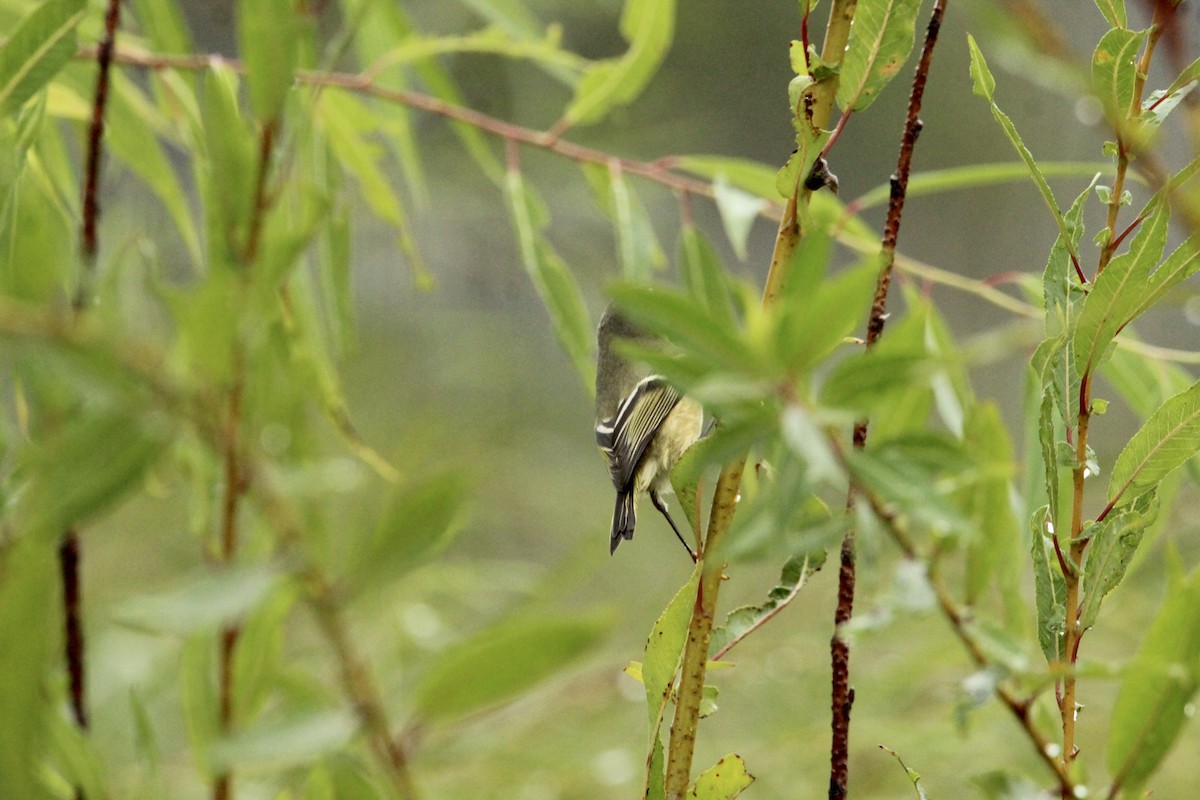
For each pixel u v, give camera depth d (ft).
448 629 18.45
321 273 16.12
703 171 18.78
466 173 41.98
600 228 41.68
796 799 20.25
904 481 5.45
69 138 17.54
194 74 16.55
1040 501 10.75
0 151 10.04
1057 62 6.97
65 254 11.32
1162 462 8.15
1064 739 7.84
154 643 18.01
